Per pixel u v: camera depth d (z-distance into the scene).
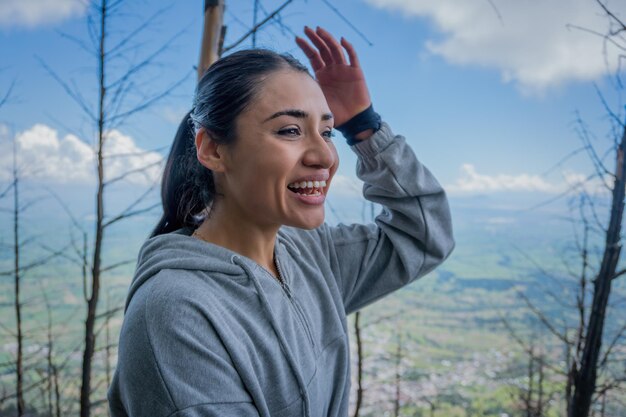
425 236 1.17
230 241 0.87
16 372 3.97
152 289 0.72
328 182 0.85
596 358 1.85
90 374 3.28
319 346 0.92
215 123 0.79
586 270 2.10
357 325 3.97
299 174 0.79
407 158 1.17
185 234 0.93
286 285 0.89
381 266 1.18
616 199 1.76
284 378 0.78
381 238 1.19
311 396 0.83
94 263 3.17
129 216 2.90
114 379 0.77
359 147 1.16
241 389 0.71
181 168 0.95
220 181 0.86
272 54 0.82
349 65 1.16
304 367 0.83
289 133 0.79
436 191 1.19
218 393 0.67
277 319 0.81
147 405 0.66
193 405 0.64
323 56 1.18
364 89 1.16
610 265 1.78
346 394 0.98
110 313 3.21
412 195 1.16
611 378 1.85
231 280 0.78
